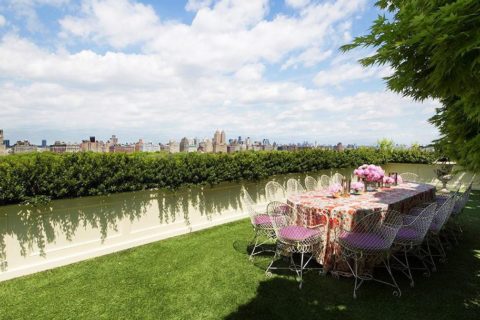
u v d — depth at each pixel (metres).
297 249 3.58
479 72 1.54
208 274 3.61
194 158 5.49
